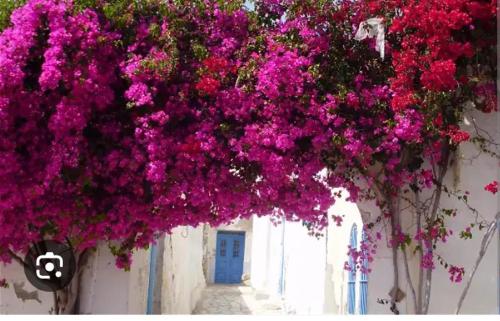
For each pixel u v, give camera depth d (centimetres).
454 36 473
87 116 424
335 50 484
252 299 1756
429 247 501
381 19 468
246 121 460
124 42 454
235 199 469
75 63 416
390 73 485
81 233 463
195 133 450
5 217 430
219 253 2288
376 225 549
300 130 449
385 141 464
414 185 513
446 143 502
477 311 494
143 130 436
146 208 459
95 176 453
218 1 473
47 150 425
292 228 1335
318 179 494
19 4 438
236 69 464
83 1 439
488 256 496
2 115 395
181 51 472
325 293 884
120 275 529
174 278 1045
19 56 405
